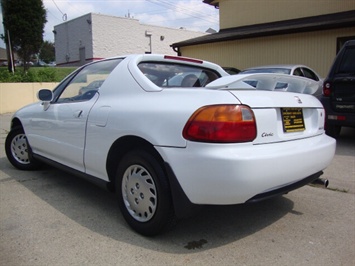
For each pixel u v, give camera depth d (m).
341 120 6.00
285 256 2.50
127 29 37.50
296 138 2.80
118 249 2.59
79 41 37.53
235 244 2.68
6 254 2.50
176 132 2.45
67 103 3.74
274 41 13.02
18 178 4.39
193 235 2.83
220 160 2.27
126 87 3.07
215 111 2.35
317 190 3.94
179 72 3.51
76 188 4.02
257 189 2.37
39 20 27.22
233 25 16.44
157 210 2.63
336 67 6.02
